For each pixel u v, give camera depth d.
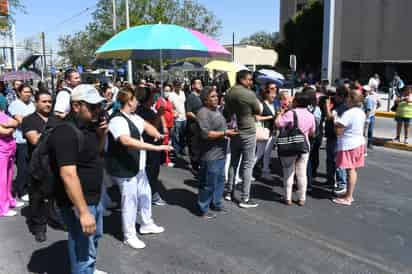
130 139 3.97
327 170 6.62
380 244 4.49
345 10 38.91
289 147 5.57
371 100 10.34
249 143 5.46
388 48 36.81
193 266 3.95
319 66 44.62
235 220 5.21
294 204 5.88
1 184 5.23
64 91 4.39
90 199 3.05
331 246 4.43
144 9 29.45
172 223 5.09
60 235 4.70
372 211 5.60
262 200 6.06
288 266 3.96
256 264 4.00
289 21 47.75
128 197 4.27
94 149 3.04
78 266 3.07
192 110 7.53
